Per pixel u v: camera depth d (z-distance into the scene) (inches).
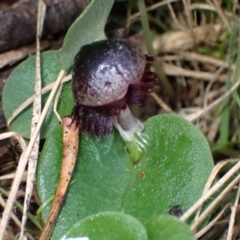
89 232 5.1
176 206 5.5
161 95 7.1
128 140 5.7
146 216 5.6
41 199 5.6
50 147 5.6
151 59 5.7
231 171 5.6
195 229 5.4
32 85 6.1
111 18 6.9
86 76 5.3
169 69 7.1
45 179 5.6
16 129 6.1
